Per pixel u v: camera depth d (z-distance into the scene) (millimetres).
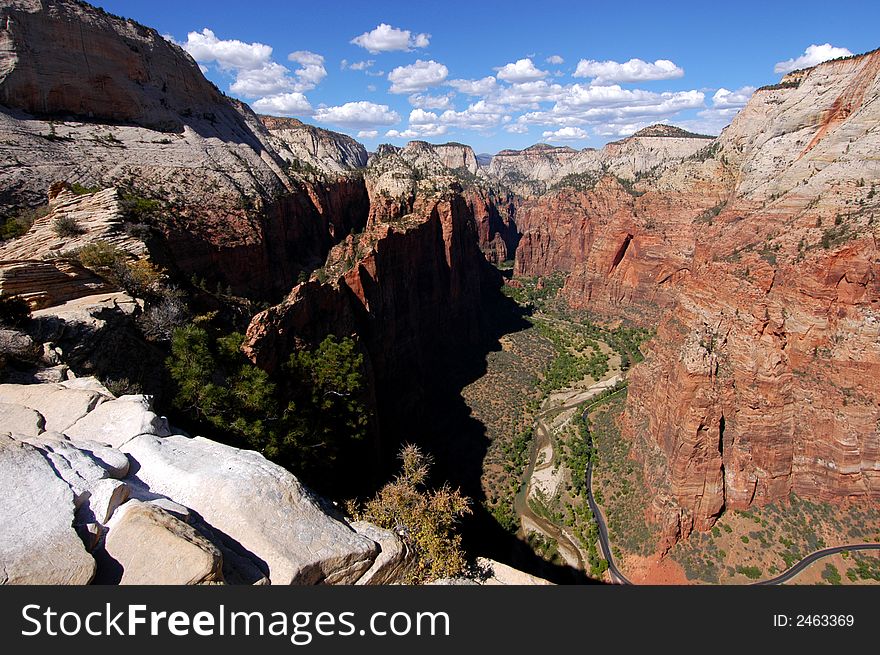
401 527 18859
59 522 9859
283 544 12156
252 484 13156
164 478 13172
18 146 57625
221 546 11492
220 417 23797
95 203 48094
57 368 20891
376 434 52281
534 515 59969
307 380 38594
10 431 14047
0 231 42219
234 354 29078
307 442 30406
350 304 63719
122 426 15164
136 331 29531
